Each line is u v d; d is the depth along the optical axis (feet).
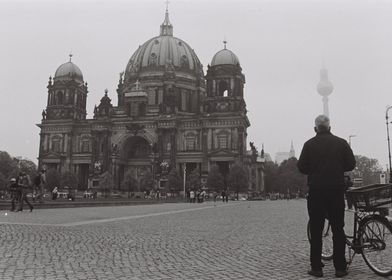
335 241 35.94
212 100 460.55
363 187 41.45
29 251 43.68
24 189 110.32
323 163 36.76
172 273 34.73
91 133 489.26
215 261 40.45
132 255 42.98
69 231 63.62
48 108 511.81
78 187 491.31
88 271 34.86
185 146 465.06
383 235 35.68
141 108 493.36
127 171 492.13
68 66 528.22
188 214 120.67
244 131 458.91
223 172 453.17
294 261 40.91
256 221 91.91
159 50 552.82
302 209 162.91
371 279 33.88
